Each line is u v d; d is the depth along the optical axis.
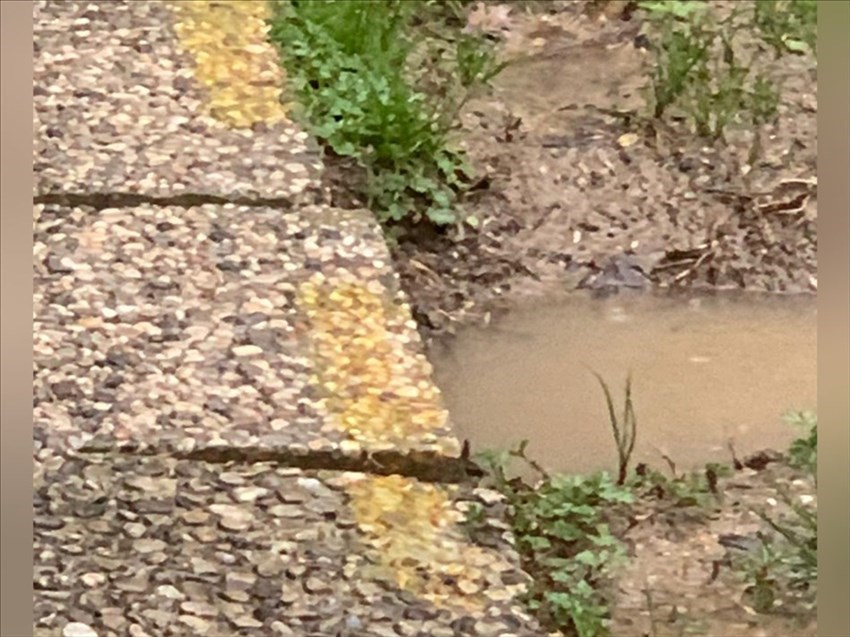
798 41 3.32
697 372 2.55
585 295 2.72
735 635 2.06
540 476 2.31
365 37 3.18
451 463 2.29
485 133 3.04
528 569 2.15
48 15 3.22
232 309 2.53
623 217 2.88
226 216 2.73
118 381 2.36
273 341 2.47
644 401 2.48
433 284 2.71
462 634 2.00
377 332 2.53
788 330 2.66
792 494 2.30
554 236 2.83
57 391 2.33
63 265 2.58
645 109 3.13
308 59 3.13
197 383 2.37
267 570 2.08
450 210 2.85
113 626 1.98
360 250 2.70
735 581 2.15
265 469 2.24
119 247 2.64
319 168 2.86
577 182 2.95
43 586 2.03
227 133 2.92
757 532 2.23
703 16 3.41
